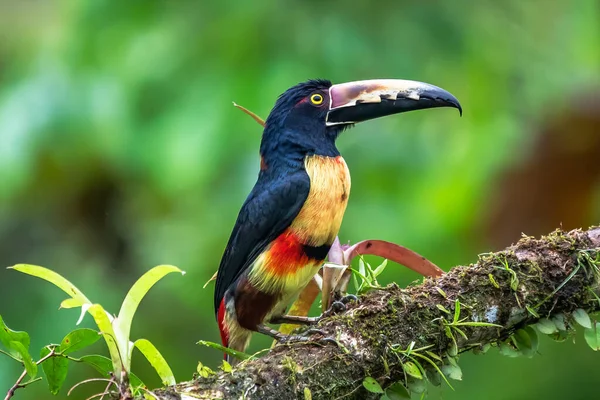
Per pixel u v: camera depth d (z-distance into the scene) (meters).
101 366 5.74
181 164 10.77
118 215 12.80
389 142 12.29
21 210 12.57
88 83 11.36
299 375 5.47
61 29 11.84
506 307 6.01
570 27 13.18
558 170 11.73
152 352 5.62
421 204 12.06
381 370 5.69
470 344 6.08
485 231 11.80
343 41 11.21
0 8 12.55
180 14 11.34
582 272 6.11
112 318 5.50
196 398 5.17
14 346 5.44
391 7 11.70
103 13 11.47
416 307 5.86
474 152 12.23
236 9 11.12
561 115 11.88
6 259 12.58
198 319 12.51
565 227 11.73
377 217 11.83
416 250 11.69
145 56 11.30
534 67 12.73
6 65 12.11
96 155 11.61
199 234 12.06
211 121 10.77
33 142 11.23
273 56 10.96
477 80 12.38
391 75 11.45
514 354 6.13
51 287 11.98
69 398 11.05
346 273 6.73
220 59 11.02
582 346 11.12
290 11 11.16
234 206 11.17
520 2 12.95
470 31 12.30
